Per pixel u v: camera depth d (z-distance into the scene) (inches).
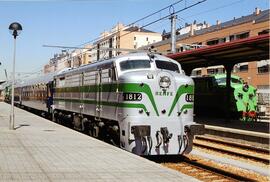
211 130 898.1
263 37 735.7
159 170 393.7
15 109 1720.0
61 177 347.3
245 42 780.0
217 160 578.9
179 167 521.0
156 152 530.3
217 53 932.0
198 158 605.3
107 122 623.8
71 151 498.6
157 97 535.5
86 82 729.6
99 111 644.7
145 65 573.6
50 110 1128.2
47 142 579.2
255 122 1139.9
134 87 529.7
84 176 355.6
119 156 470.6
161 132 533.3
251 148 698.2
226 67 1061.1
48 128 804.6
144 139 525.0
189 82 560.4
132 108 528.4
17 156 445.4
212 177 464.8
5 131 715.4
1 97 3654.0
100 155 474.0
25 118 1096.8
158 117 534.6
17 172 359.6
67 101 885.8
